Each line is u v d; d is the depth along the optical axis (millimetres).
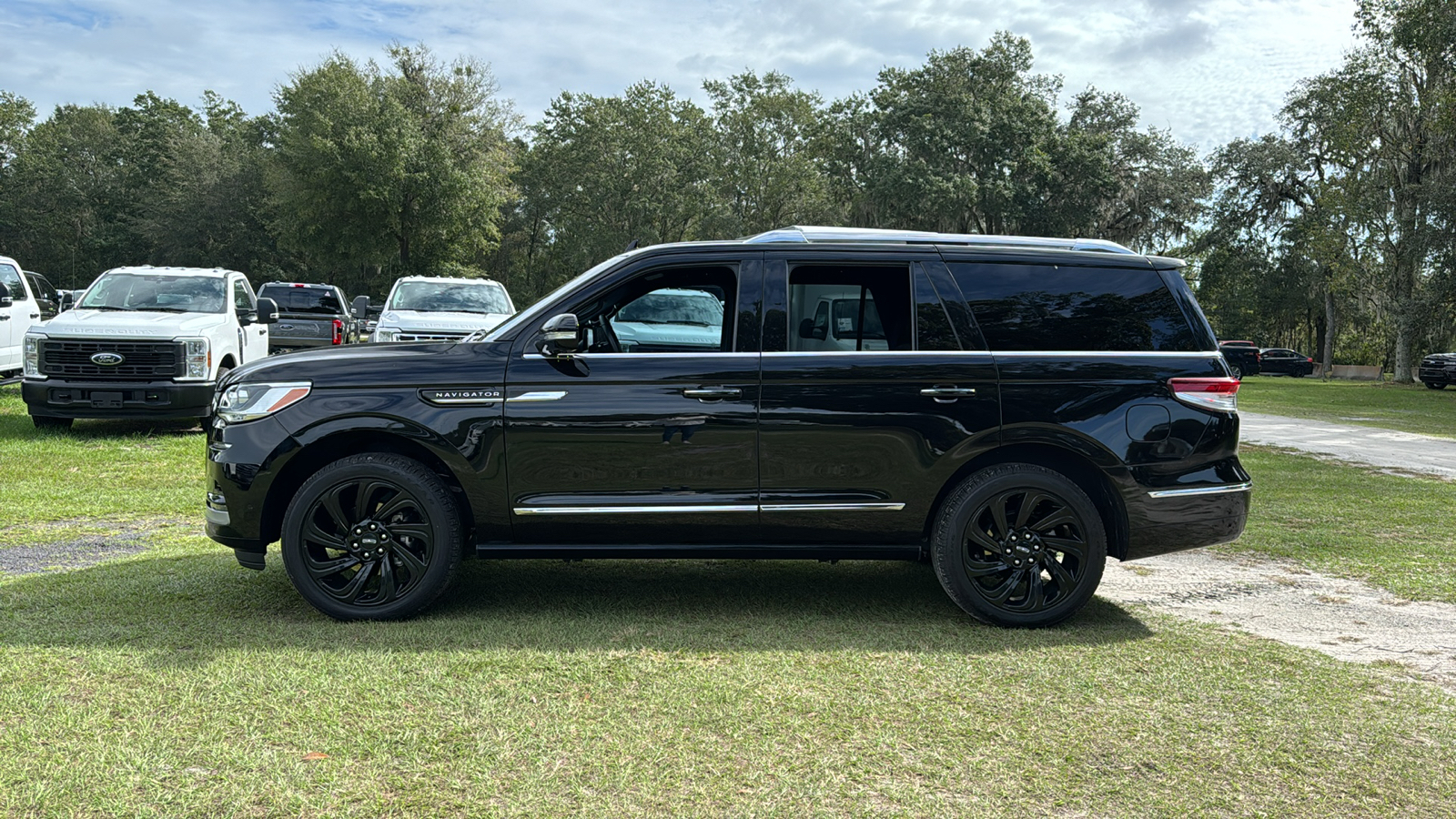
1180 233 50656
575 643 4238
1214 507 4730
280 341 19703
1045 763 3113
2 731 3164
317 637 4250
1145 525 4699
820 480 4621
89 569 5461
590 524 4594
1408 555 6602
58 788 2781
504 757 3062
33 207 72375
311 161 44000
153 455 10352
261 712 3375
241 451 4562
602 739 3219
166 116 77500
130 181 72625
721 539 4676
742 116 57719
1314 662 4176
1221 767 3107
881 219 48250
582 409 4559
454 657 4008
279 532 4758
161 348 11539
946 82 47844
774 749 3174
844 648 4266
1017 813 2777
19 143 73562
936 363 4637
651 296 5320
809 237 4816
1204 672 4016
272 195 57688
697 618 4703
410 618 4582
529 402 4559
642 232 58031
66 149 75500
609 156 58844
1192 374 4742
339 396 4566
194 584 5125
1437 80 38062
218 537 4645
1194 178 49219
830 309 4824
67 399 11406
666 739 3230
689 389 4570
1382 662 4254
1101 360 4711
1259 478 10719
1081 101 51594
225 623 4426
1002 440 4652
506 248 70562
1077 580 4648
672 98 59531
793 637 4418
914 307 4723
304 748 3090
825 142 54812
